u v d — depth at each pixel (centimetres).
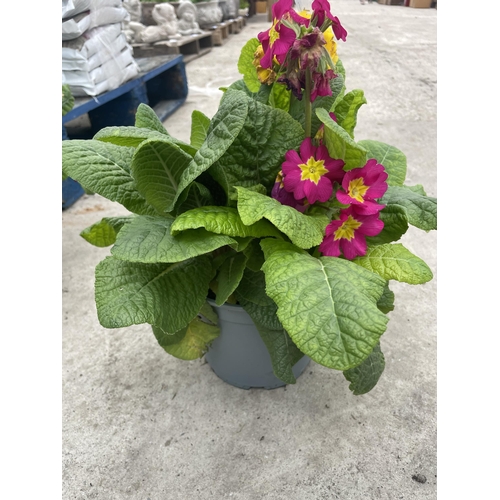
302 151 121
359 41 740
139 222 122
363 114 441
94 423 171
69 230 293
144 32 594
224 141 110
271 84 141
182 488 149
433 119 429
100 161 132
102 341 208
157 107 486
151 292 121
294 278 104
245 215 108
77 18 331
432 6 1212
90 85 348
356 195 119
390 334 205
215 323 155
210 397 179
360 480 148
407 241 267
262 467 153
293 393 178
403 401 174
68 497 147
